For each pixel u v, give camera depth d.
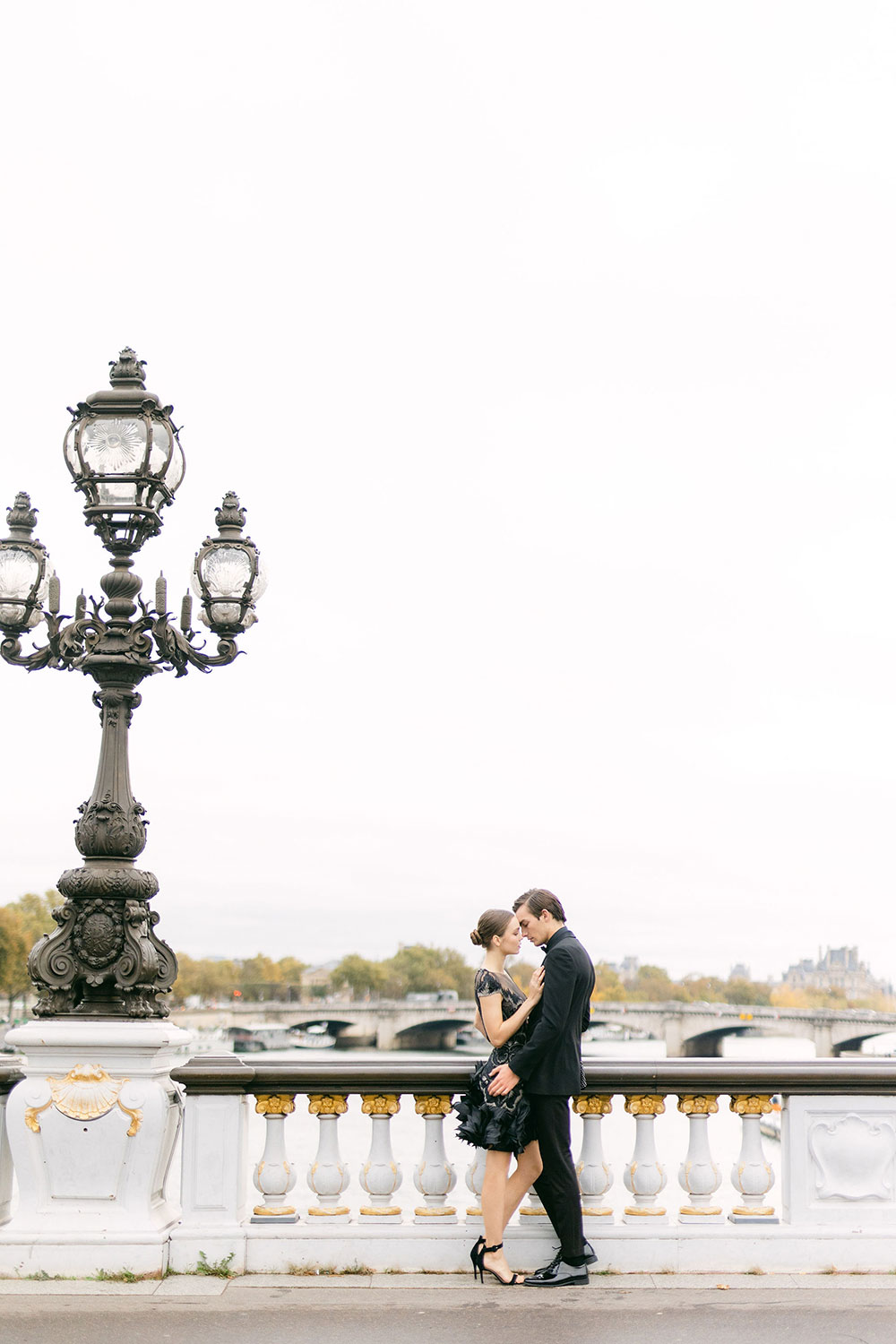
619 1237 7.80
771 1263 7.79
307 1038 116.75
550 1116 7.43
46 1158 7.68
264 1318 6.82
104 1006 7.79
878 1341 6.42
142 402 8.16
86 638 7.98
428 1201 7.94
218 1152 7.82
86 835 7.84
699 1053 104.25
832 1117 8.01
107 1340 6.41
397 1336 6.52
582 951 7.45
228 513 8.34
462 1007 113.94
